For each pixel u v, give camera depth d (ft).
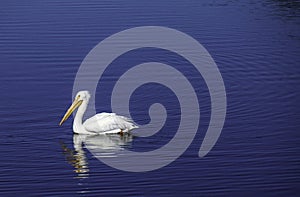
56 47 79.87
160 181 47.96
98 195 45.80
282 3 105.09
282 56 77.66
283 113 60.85
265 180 47.96
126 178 48.47
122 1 103.19
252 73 72.08
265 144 54.19
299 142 54.44
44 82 68.80
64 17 93.04
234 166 50.31
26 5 100.07
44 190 46.44
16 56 76.74
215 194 45.88
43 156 52.24
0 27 87.97
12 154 52.39
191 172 49.42
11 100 63.72
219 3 104.01
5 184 47.29
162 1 103.86
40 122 58.95
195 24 90.53
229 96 65.46
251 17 95.30
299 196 45.62
